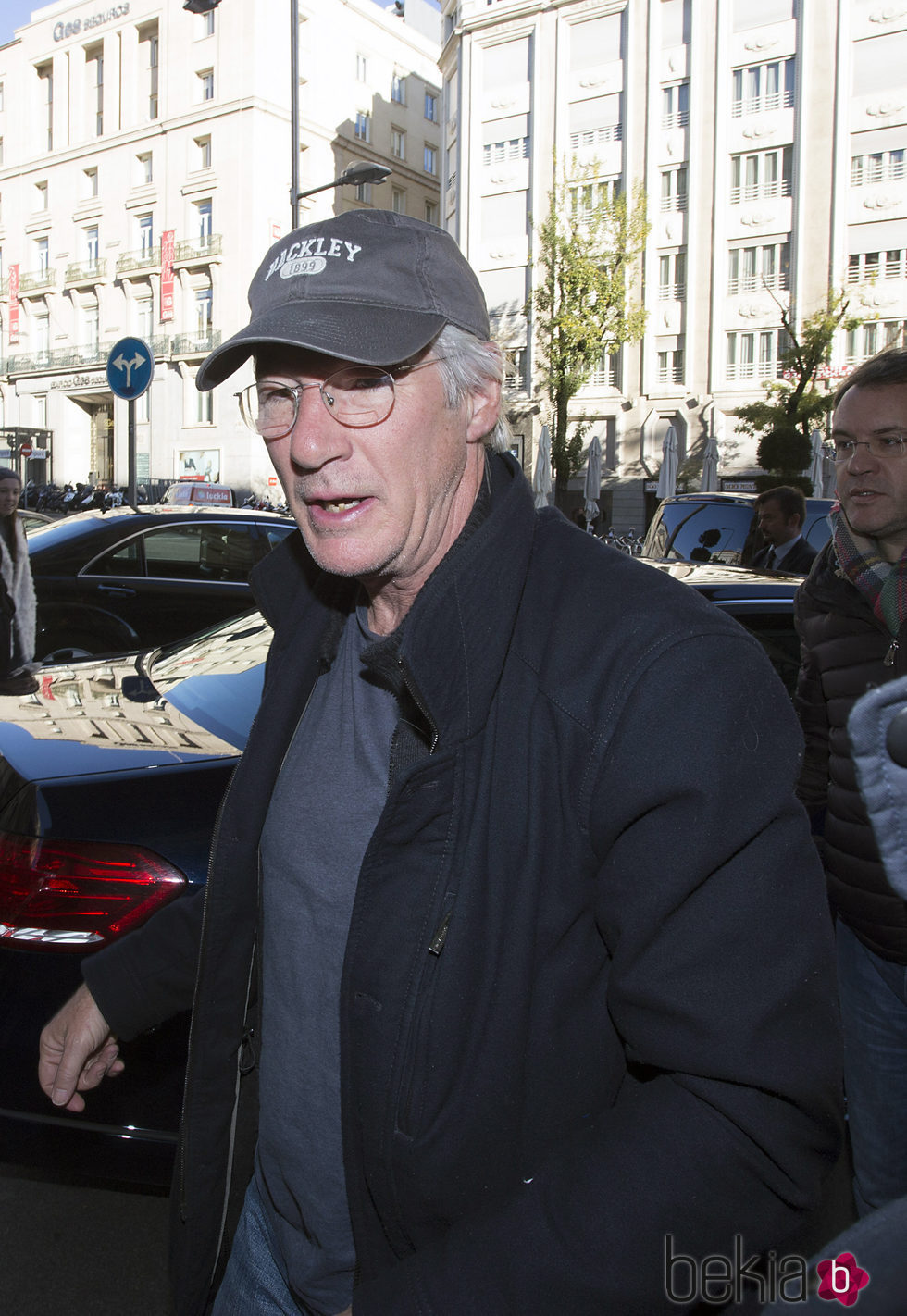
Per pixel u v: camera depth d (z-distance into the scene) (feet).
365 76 140.46
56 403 143.95
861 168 96.48
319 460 3.41
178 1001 4.66
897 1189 6.17
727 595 9.87
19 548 16.51
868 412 5.94
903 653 5.85
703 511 25.61
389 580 3.76
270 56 123.54
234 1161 4.31
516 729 3.20
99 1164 6.01
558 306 101.81
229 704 7.89
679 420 106.11
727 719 2.90
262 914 3.94
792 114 98.37
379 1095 3.22
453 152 121.29
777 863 2.89
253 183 123.24
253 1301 4.07
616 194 106.11
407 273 3.38
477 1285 2.72
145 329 136.05
